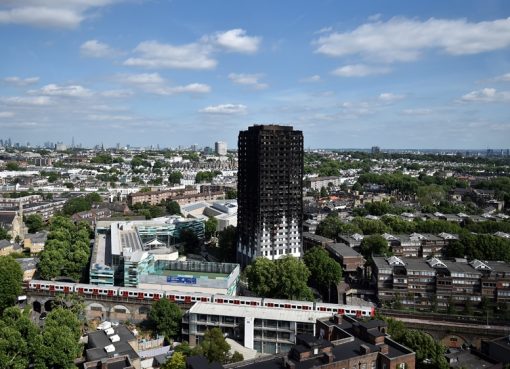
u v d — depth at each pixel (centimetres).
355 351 15700
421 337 18688
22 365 17325
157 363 19575
